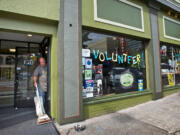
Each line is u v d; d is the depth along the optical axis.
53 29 3.34
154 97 5.11
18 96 4.42
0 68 5.38
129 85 4.83
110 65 4.43
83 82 3.74
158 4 5.57
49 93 3.59
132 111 4.04
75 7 3.40
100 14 3.92
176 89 6.45
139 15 5.00
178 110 4.00
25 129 2.83
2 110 4.11
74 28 3.34
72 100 3.18
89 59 3.91
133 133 2.67
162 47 6.15
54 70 3.33
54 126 2.99
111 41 4.50
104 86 4.21
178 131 2.71
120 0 4.45
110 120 3.36
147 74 5.36
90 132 2.72
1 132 2.68
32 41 4.52
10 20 2.87
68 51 3.21
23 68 4.60
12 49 5.11
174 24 6.64
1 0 2.62
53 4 3.15
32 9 2.89
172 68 6.57
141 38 5.12
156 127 2.92
